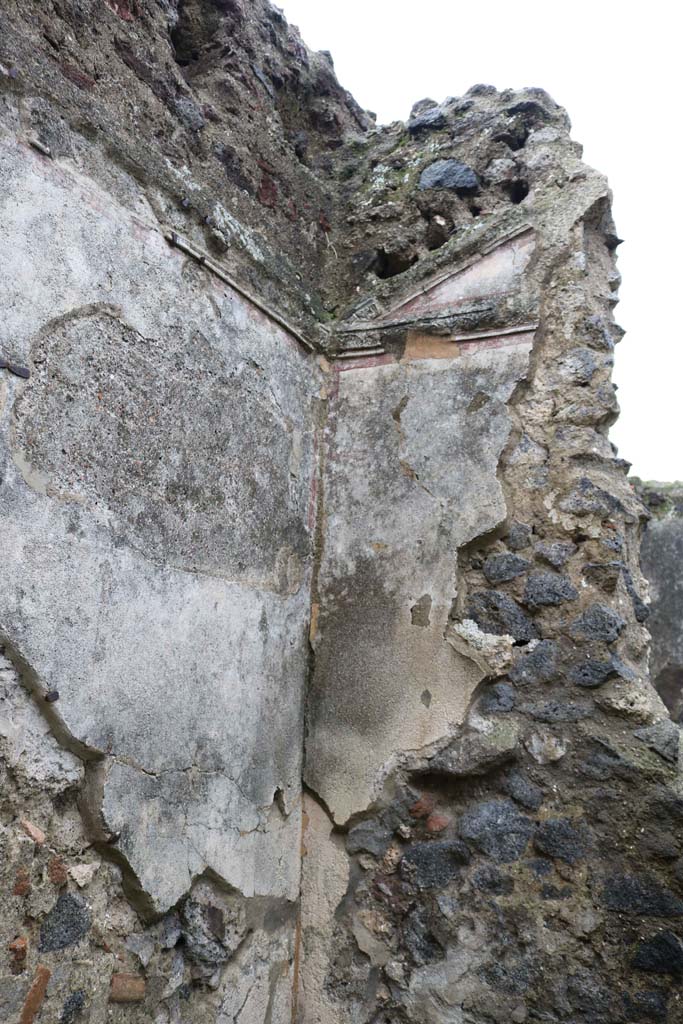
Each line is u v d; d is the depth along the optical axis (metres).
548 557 2.46
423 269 2.83
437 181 2.98
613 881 2.19
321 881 2.55
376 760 2.54
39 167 1.76
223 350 2.34
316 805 2.61
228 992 2.18
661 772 2.20
